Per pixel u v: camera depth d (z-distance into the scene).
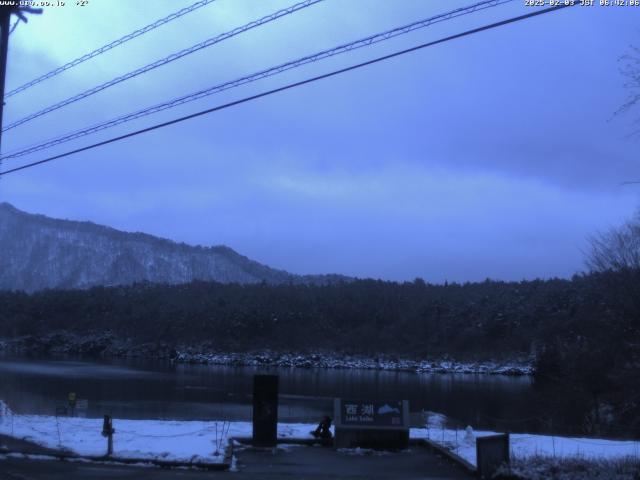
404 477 12.73
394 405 16.44
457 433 18.86
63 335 182.88
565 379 39.00
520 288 138.50
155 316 176.62
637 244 35.53
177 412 51.28
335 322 161.62
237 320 162.62
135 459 13.91
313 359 146.25
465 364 127.62
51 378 92.56
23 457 14.15
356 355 147.00
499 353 125.81
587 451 16.14
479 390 86.50
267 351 152.88
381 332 151.50
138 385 86.00
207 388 83.69
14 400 57.91
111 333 179.12
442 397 76.19
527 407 58.94
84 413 43.50
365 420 16.30
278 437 17.11
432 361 133.75
